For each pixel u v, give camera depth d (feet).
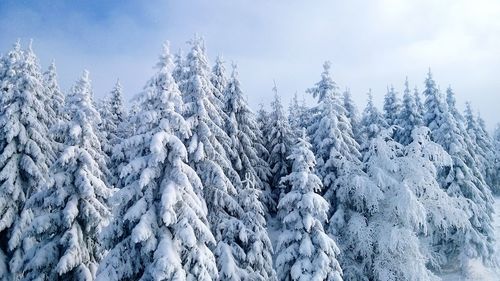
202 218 52.21
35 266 51.67
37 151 68.69
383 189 76.13
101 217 56.80
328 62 96.94
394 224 73.05
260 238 64.23
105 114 124.67
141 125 51.85
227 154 80.12
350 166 78.43
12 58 85.40
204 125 64.80
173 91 52.24
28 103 69.31
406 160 76.38
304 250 58.34
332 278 58.95
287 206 63.10
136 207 45.85
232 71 97.40
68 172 55.83
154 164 46.78
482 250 100.63
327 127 85.51
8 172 66.03
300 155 63.36
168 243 45.14
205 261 46.98
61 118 99.35
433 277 73.31
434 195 76.74
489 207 118.73
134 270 47.78
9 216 66.18
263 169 106.93
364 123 129.18
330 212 80.74
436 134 119.55
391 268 70.90
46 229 53.88
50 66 107.24
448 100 149.07
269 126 124.06
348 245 74.95
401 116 134.31
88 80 58.80
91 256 58.54
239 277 58.65
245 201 65.67
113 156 49.32
